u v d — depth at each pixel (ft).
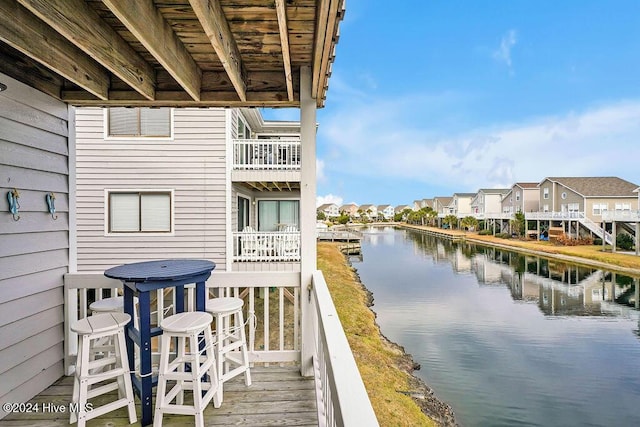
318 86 7.34
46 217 7.64
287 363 9.42
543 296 40.60
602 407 18.80
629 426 17.15
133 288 6.24
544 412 18.28
